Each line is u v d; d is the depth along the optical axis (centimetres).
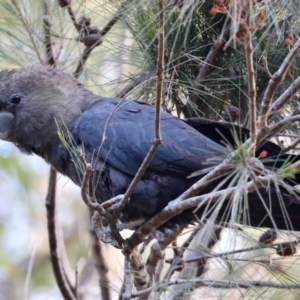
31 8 727
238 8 428
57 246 764
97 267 766
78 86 699
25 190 1149
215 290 585
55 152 679
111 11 685
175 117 621
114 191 617
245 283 559
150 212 606
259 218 579
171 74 665
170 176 602
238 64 660
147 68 676
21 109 690
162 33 457
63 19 727
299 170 481
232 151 481
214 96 652
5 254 1129
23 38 737
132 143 612
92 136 633
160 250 632
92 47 711
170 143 600
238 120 673
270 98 471
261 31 636
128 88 700
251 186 456
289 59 465
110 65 729
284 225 578
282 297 573
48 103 680
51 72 702
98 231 557
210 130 618
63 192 1129
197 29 658
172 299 595
